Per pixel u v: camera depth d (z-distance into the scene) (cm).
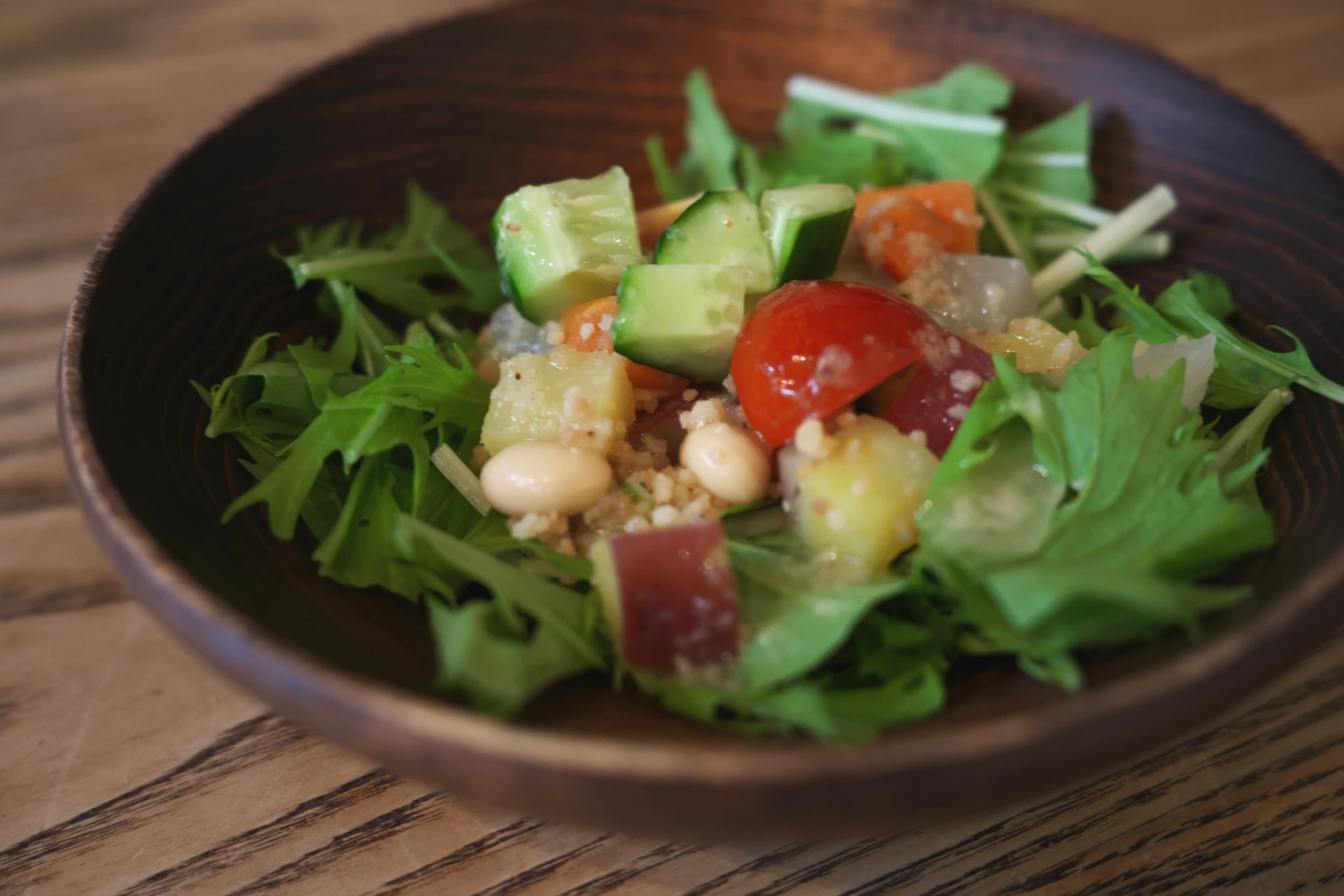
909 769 12
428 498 16
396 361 17
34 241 23
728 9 21
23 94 26
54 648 17
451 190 20
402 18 28
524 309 18
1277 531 15
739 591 15
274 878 15
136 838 15
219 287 18
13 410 20
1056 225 20
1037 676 14
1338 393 16
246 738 16
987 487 15
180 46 27
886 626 15
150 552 14
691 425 17
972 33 21
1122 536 15
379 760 13
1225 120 19
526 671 14
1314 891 15
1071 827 15
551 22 21
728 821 12
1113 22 27
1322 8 27
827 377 15
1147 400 15
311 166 19
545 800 13
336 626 15
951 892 15
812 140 21
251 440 17
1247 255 18
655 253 17
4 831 16
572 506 16
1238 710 16
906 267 18
